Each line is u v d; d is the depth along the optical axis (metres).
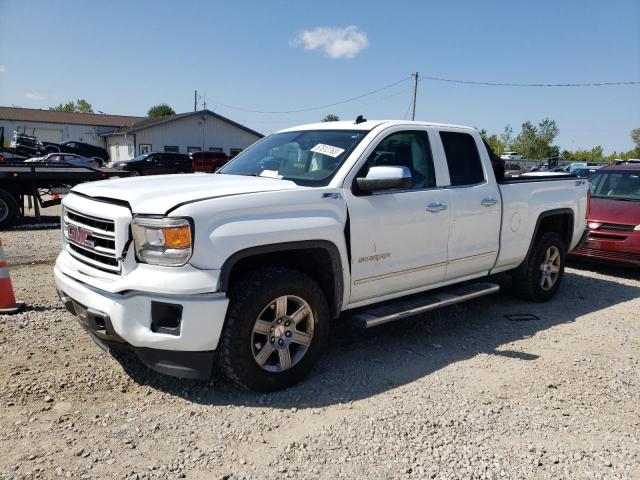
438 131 4.80
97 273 3.48
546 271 6.06
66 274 3.73
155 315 3.21
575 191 6.32
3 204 11.28
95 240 3.51
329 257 3.84
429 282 4.65
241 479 2.70
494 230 5.14
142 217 3.22
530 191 5.60
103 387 3.59
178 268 3.15
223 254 3.22
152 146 42.66
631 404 3.65
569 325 5.34
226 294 3.34
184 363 3.27
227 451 2.93
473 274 5.15
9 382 3.57
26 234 10.34
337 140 4.36
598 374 4.12
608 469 2.89
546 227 6.43
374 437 3.11
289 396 3.59
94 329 3.38
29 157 24.36
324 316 3.79
